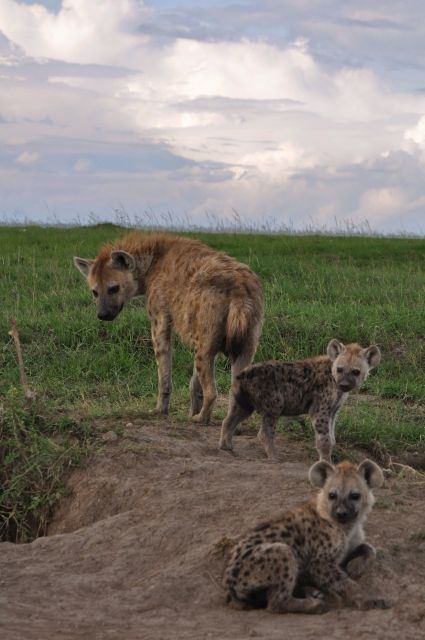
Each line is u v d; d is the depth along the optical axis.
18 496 10.55
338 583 7.07
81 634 6.44
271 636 6.27
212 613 6.88
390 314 18.06
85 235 29.48
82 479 10.38
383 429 12.29
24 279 21.06
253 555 6.91
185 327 12.12
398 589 7.10
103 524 8.73
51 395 13.84
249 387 10.76
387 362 16.05
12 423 11.05
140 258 12.84
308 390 10.71
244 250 26.42
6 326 16.83
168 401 12.66
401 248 27.00
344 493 7.20
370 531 7.96
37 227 33.03
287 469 10.03
